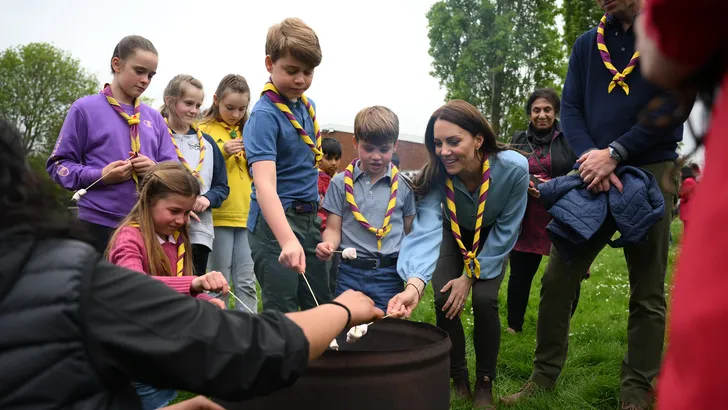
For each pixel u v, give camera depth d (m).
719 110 0.92
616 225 2.89
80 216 3.38
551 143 4.54
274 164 2.82
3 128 1.23
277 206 2.66
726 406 0.79
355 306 1.57
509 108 32.84
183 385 1.25
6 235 1.15
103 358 1.17
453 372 3.28
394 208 3.23
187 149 4.18
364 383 1.82
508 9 32.56
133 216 2.81
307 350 1.38
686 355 0.84
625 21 3.11
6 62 37.72
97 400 1.17
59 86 39.03
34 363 1.09
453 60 34.25
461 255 3.31
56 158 3.43
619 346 4.16
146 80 3.57
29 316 1.11
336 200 3.28
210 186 4.16
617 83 3.06
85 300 1.16
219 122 4.71
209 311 1.31
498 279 3.21
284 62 2.86
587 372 3.68
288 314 1.45
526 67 32.53
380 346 2.58
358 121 3.15
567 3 21.53
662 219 2.96
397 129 3.16
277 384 1.34
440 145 3.04
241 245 4.43
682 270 0.89
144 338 1.20
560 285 3.20
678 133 3.05
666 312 3.05
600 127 3.15
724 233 0.83
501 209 3.17
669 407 0.87
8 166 1.19
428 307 5.51
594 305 5.64
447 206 3.15
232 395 1.29
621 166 2.98
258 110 2.90
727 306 0.79
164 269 2.75
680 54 1.01
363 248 3.19
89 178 3.33
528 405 3.18
